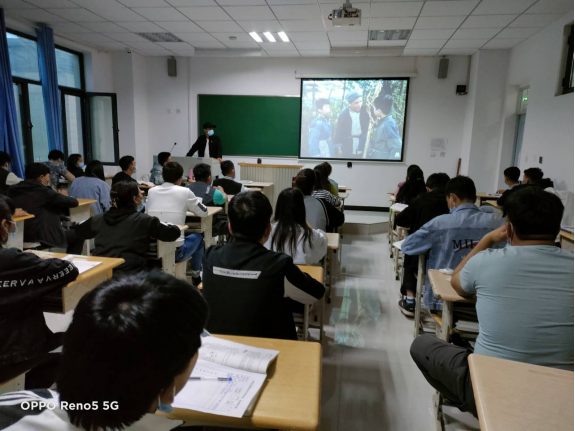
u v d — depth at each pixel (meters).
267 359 1.03
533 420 0.80
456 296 1.66
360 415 1.84
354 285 3.64
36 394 0.58
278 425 0.85
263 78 7.43
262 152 7.66
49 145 5.87
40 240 3.38
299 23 5.34
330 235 2.76
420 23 5.16
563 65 4.70
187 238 3.24
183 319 0.53
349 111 7.29
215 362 1.01
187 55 7.40
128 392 0.49
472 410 1.33
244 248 1.40
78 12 5.08
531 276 1.20
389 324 2.82
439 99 7.02
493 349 1.24
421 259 2.49
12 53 5.52
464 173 6.86
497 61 6.39
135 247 2.30
